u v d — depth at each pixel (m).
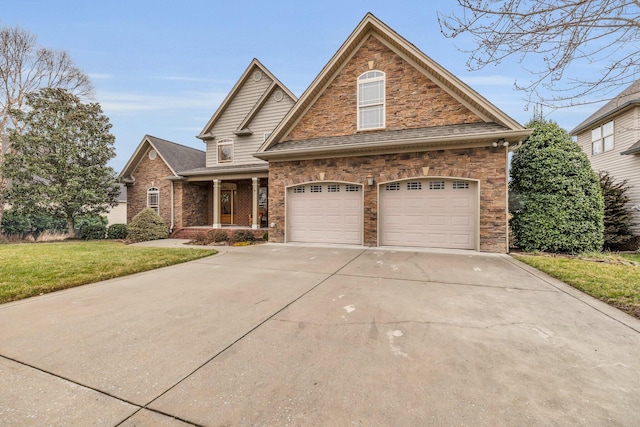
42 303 4.39
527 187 8.98
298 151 10.21
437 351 2.82
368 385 2.29
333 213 10.59
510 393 2.18
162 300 4.50
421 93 9.79
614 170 13.83
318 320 3.63
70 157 15.02
